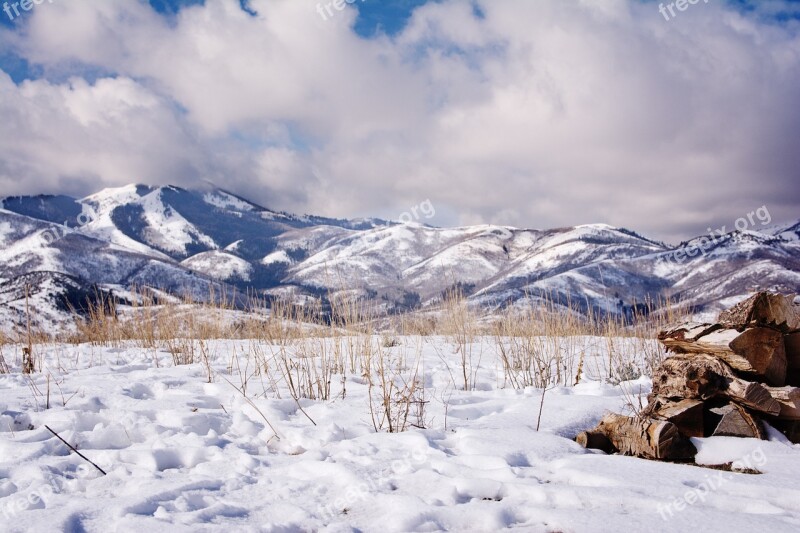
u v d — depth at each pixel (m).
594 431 3.64
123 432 3.70
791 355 3.81
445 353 7.90
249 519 2.34
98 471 3.03
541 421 4.07
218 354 7.81
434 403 4.73
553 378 6.26
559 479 2.83
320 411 4.45
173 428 3.89
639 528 2.10
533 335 7.02
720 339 3.67
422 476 2.80
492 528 2.22
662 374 3.95
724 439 3.45
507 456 3.18
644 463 3.01
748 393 3.49
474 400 5.02
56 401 4.71
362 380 5.89
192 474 2.97
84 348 8.66
